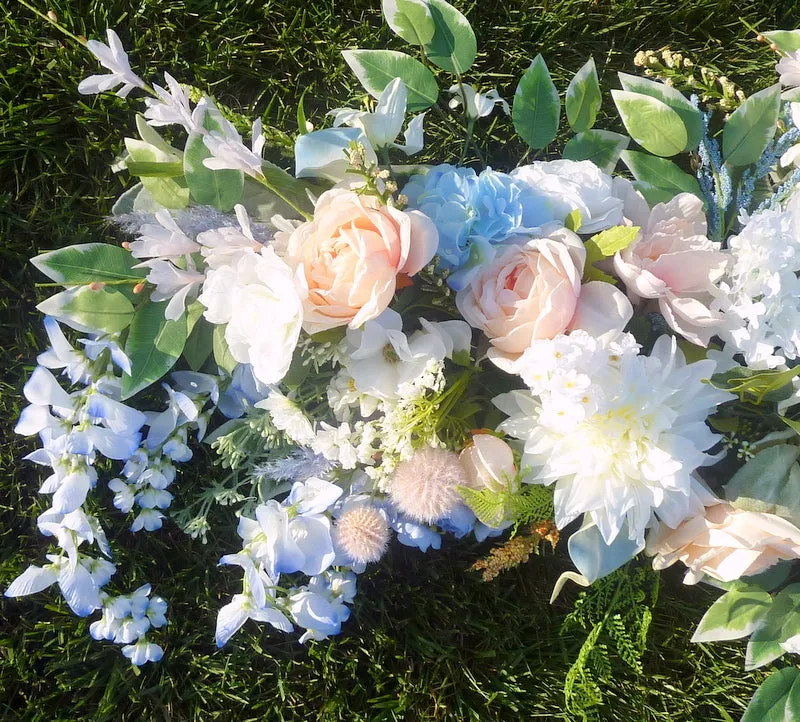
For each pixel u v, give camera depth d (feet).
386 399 1.85
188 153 1.92
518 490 1.89
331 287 1.70
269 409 2.00
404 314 1.98
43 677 2.45
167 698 2.46
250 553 2.05
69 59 2.47
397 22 2.10
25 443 2.45
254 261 1.71
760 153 2.09
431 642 2.48
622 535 1.95
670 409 1.73
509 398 1.87
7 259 2.45
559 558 2.52
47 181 2.48
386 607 2.51
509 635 2.50
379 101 1.89
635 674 2.51
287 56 2.58
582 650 2.11
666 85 2.14
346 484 2.10
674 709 2.52
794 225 1.81
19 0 2.34
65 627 2.43
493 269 1.81
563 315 1.76
